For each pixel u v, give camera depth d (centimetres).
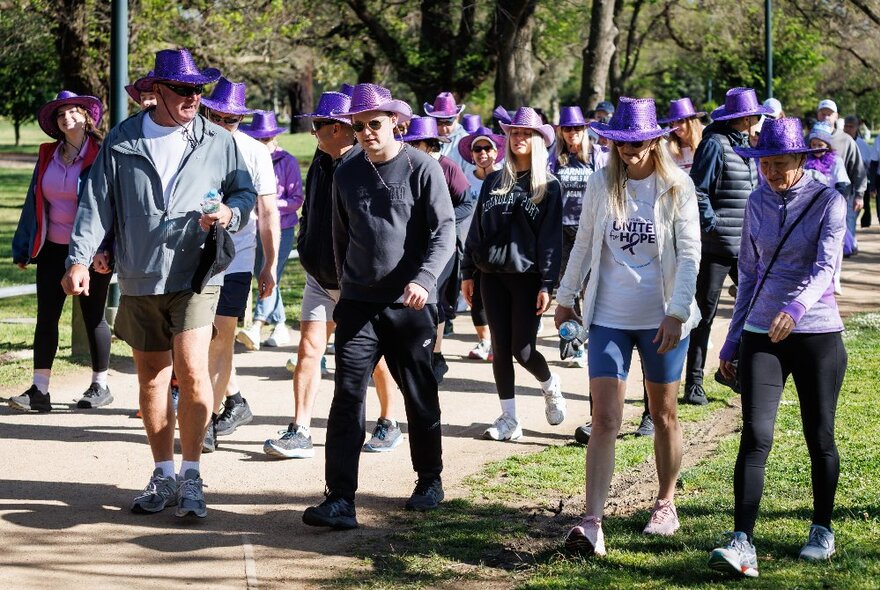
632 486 660
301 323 739
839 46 4338
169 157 595
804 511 587
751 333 533
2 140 7525
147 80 598
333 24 3222
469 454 748
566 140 1031
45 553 550
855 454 688
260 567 535
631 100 546
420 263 605
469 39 3131
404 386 619
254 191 619
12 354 1086
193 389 599
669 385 555
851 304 1362
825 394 521
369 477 689
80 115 839
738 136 850
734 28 3966
